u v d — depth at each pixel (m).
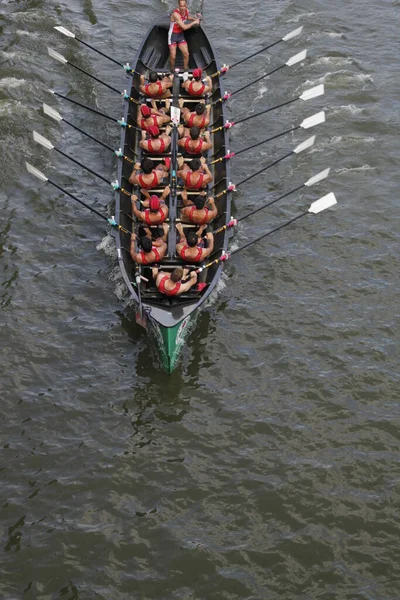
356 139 20.92
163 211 16.23
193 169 16.83
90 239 18.02
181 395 14.63
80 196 19.23
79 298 16.56
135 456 13.59
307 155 20.48
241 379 14.91
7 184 19.38
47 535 12.39
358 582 11.83
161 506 12.86
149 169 16.70
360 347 15.47
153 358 15.34
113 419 14.22
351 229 18.20
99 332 15.84
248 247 17.73
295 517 12.68
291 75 23.45
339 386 14.74
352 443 13.77
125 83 23.47
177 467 13.43
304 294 16.62
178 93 20.28
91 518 12.66
